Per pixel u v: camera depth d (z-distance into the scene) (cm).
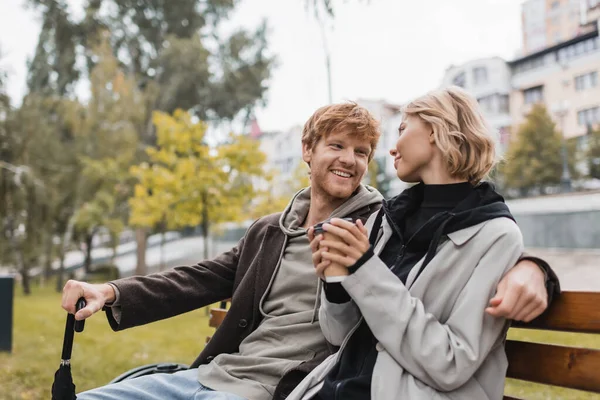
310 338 165
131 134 2122
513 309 111
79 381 403
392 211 145
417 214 142
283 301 175
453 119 135
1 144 1238
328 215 184
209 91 2908
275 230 186
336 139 179
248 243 192
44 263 2122
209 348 183
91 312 154
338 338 141
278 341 169
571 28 2680
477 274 120
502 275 119
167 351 552
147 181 1412
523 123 2348
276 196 1777
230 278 195
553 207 1948
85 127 2055
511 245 121
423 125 140
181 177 1334
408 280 129
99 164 1998
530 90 2778
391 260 142
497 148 140
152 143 2467
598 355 120
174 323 804
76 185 1988
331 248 127
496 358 125
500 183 2284
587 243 1678
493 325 118
